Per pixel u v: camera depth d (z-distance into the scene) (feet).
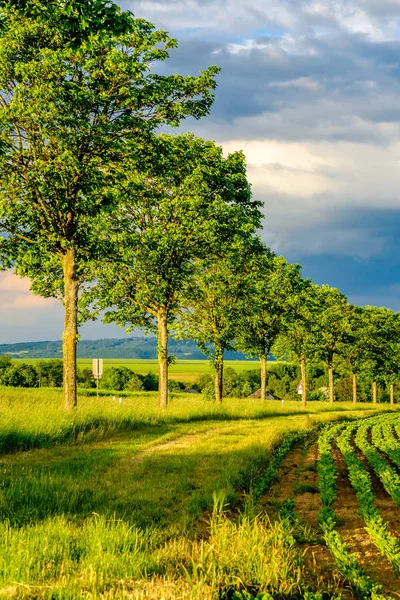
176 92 72.59
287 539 22.95
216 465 42.01
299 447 62.03
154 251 85.40
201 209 86.02
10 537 21.67
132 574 18.98
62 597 16.78
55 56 57.52
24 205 66.59
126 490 32.60
